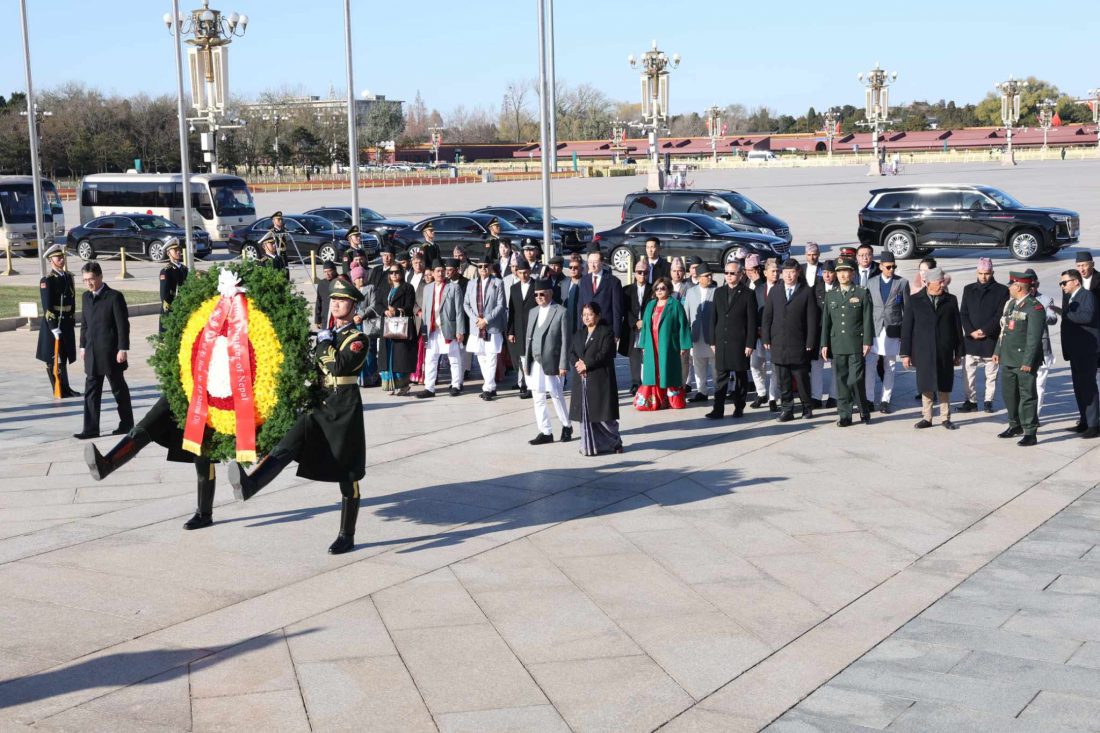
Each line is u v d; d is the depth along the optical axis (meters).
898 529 8.77
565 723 5.62
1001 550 8.27
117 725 5.56
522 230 31.45
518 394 14.71
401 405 13.99
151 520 9.05
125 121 98.44
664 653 6.47
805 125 197.50
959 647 6.54
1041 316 11.16
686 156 144.25
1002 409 13.29
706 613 7.07
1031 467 10.60
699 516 9.11
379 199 66.69
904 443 11.62
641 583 7.59
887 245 30.28
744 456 11.13
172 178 41.66
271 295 8.21
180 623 6.87
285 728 5.55
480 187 81.94
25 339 20.11
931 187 29.83
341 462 8.11
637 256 28.95
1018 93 94.31
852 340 12.14
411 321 14.51
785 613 7.08
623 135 141.38
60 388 14.59
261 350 8.07
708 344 13.85
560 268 15.55
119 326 12.05
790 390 12.80
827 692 5.98
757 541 8.48
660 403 13.61
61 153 95.94
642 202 31.31
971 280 25.38
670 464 10.83
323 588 7.49
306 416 8.18
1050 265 27.53
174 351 8.53
